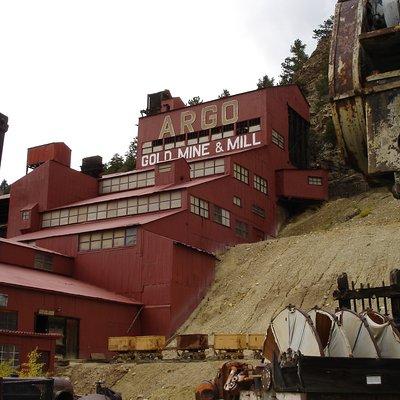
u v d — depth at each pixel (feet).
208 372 100.68
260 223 209.36
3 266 141.79
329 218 219.00
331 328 38.52
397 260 134.72
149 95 265.54
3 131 33.99
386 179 32.27
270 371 38.65
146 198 179.93
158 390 100.07
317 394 33.32
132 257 154.71
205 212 178.50
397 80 31.73
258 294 145.38
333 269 141.90
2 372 81.56
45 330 129.39
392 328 38.73
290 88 242.58
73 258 163.94
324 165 266.16
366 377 33.68
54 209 200.64
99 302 140.36
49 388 46.14
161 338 124.98
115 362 124.26
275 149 225.56
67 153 225.15
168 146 236.02
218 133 227.20
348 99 32.81
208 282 161.48
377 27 35.91
